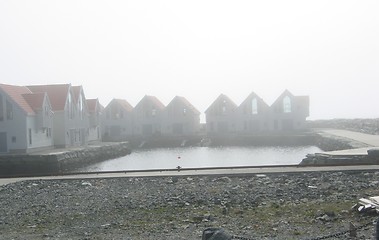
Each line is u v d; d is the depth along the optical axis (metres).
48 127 65.75
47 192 30.36
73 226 21.02
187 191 28.47
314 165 37.59
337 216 20.11
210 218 21.06
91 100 91.25
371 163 37.28
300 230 18.33
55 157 55.19
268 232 18.27
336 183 28.88
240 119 105.31
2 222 22.28
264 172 33.78
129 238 18.38
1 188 32.34
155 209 23.78
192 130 105.12
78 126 77.19
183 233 18.75
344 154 43.09
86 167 60.09
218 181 31.94
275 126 104.31
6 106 59.97
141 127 106.81
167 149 87.00
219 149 81.75
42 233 19.86
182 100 106.88
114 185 31.95
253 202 24.27
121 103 108.25
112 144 79.88
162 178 33.78
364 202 21.05
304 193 26.09
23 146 59.69
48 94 72.00
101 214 23.23
